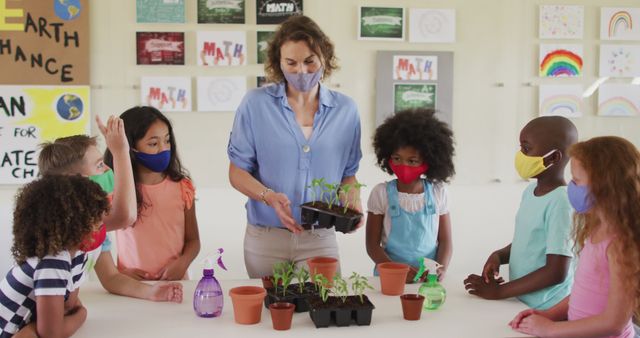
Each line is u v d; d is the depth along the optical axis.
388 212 1.98
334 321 1.45
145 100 2.83
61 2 2.78
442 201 2.01
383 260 1.93
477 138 3.02
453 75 2.98
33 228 1.32
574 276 1.54
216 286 1.53
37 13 2.77
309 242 1.95
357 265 3.00
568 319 1.44
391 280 1.70
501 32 2.99
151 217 1.99
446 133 2.01
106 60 2.81
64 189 1.33
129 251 2.01
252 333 1.40
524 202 1.75
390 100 2.95
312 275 1.70
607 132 3.08
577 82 3.05
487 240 3.07
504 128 3.03
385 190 1.99
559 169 1.67
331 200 1.83
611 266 1.30
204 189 2.92
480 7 2.98
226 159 2.91
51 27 2.78
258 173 2.01
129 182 1.63
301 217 1.83
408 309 1.49
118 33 2.81
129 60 2.82
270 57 1.93
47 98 2.80
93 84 2.82
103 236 1.63
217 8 2.83
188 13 2.83
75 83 2.80
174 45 2.83
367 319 1.45
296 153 1.90
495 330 1.43
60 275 1.33
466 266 3.07
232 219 2.95
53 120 2.81
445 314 1.54
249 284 1.82
